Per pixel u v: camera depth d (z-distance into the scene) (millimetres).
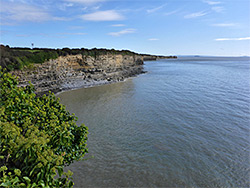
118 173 13617
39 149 4840
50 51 45969
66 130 6562
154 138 18797
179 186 12469
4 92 6691
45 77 41750
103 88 46125
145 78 66125
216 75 75125
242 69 105062
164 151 16453
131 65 90812
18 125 6312
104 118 24250
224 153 16109
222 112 26844
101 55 62469
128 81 58562
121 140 18359
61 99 34000
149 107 29406
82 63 55156
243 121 23266
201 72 88625
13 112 6227
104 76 59188
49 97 8906
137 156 15727
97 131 20297
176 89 44688
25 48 51219
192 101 33188
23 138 5090
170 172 13789
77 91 41875
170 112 26922
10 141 4910
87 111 27094
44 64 42188
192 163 14789
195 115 25594
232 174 13516
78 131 7684
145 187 12344
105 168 14109
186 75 75688
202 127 21500
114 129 20859
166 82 56219
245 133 19906
